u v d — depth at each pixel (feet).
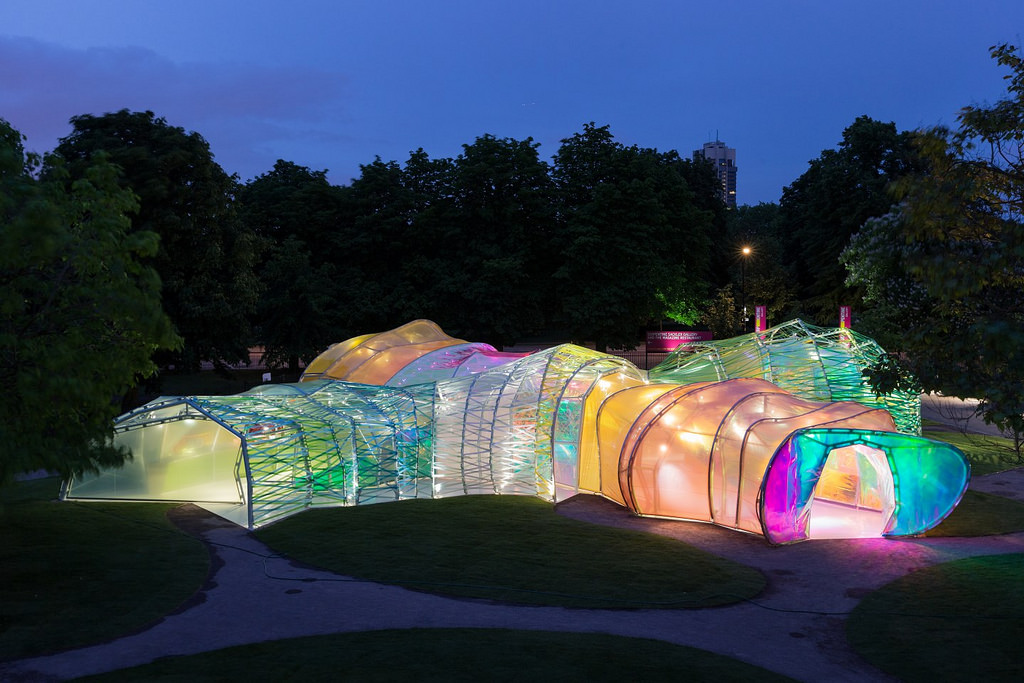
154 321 54.60
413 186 233.55
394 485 96.53
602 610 56.54
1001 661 46.85
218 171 160.56
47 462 50.39
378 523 82.07
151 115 155.63
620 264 214.48
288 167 248.32
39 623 52.90
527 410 101.35
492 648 47.98
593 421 98.89
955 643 49.98
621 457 87.97
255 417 90.68
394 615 55.11
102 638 50.29
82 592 59.47
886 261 177.47
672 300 231.91
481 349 135.54
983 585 61.72
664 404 90.12
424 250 226.58
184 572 64.90
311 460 90.79
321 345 199.00
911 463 76.54
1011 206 45.62
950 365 43.11
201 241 154.71
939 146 46.73
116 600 57.82
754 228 435.53
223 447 96.32
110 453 57.88
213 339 161.17
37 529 78.07
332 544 73.87
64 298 53.88
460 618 54.49
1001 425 40.14
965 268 40.96
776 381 114.01
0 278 51.72
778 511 74.18
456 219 221.66
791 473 75.51
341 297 213.05
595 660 45.96
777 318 307.58
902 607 57.06
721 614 55.83
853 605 57.67
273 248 198.18
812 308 283.38
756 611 56.49
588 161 233.35
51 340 52.21
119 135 153.07
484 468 100.48
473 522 82.79
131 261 58.34
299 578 63.77
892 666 46.34
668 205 238.68
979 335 38.78
